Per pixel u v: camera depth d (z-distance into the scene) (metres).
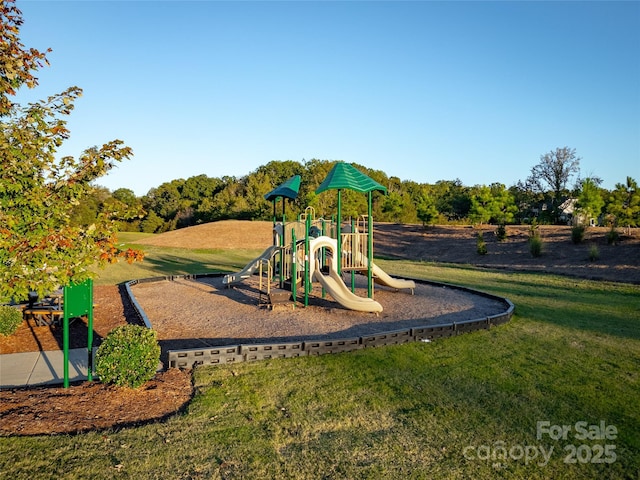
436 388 5.55
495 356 6.99
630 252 19.36
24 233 4.25
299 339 8.04
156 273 19.28
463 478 3.61
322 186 11.45
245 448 3.98
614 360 6.89
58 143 4.59
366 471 3.66
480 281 16.86
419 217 35.44
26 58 4.48
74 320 9.48
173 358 6.14
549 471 3.74
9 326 7.94
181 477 3.50
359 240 12.67
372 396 5.26
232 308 10.88
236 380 5.70
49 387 5.36
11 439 3.89
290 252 14.26
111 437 4.07
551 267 19.73
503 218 32.59
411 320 9.70
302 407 4.91
